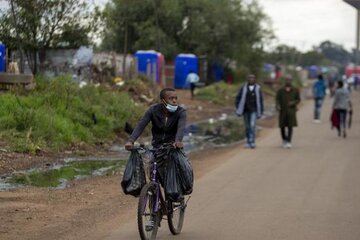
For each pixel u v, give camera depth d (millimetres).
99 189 20969
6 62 39312
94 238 14453
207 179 23234
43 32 41375
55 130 30438
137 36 87188
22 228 15266
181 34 93750
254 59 109938
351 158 29016
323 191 20469
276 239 14352
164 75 83250
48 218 16453
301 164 27109
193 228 15570
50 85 35906
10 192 19688
